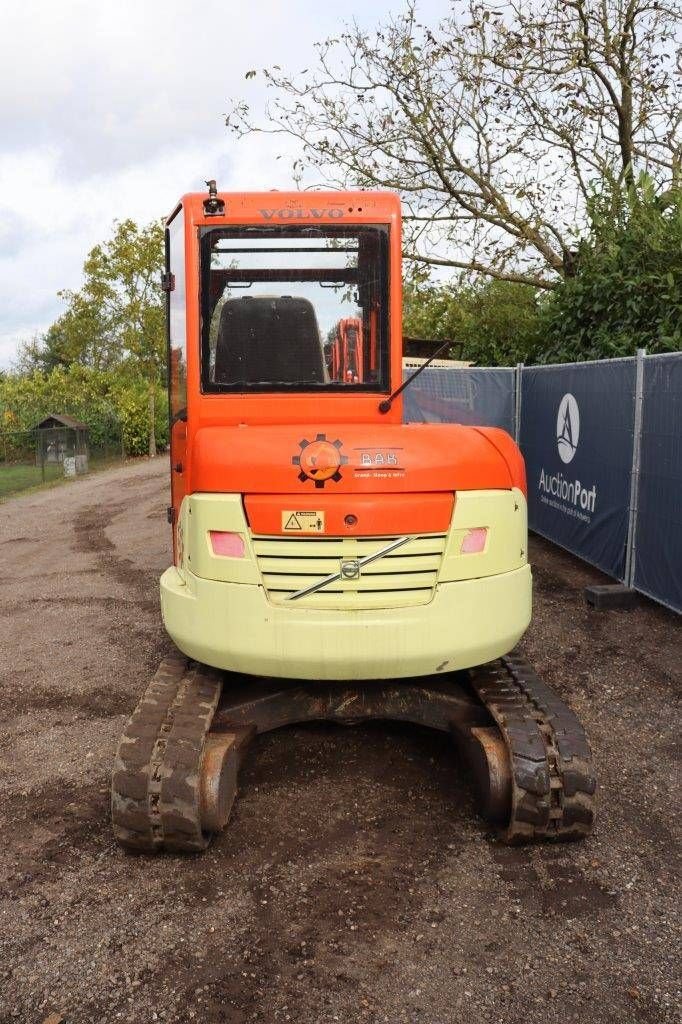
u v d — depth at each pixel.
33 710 5.33
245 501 3.55
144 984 2.83
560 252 13.82
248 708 3.92
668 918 3.13
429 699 3.98
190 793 3.38
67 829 3.86
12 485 20.17
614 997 2.74
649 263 9.38
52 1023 2.66
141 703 3.79
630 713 5.04
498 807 3.55
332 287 4.09
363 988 2.79
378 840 3.70
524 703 3.80
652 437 6.97
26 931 3.12
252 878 3.43
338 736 4.76
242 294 4.07
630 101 13.10
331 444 3.56
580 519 8.67
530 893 3.29
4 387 35.59
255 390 4.06
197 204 4.02
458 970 2.87
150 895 3.33
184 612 3.74
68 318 31.27
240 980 2.84
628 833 3.73
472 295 16.56
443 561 3.58
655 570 6.95
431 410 10.47
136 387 31.59
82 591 8.50
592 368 8.24
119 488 18.81
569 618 6.93
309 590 3.55
